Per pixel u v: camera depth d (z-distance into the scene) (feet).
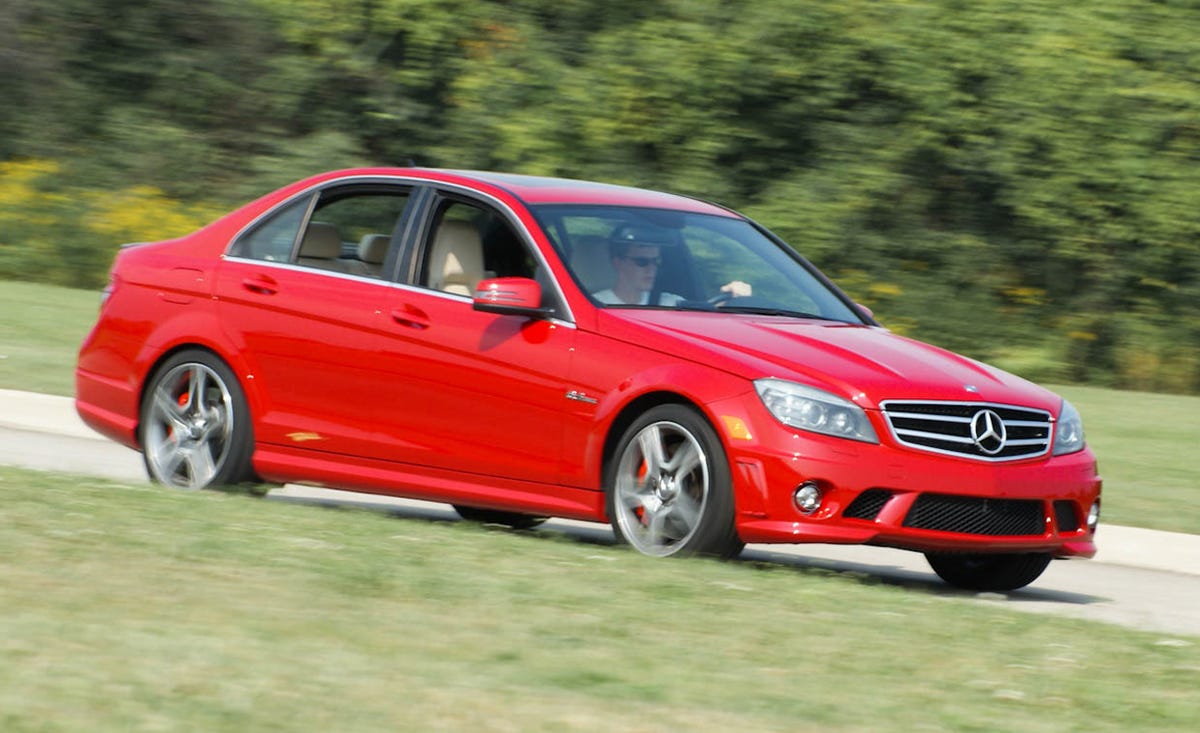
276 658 39.93
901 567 78.84
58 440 101.96
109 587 46.88
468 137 217.77
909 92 196.75
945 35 196.44
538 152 209.67
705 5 209.26
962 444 65.36
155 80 247.91
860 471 62.80
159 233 217.36
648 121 206.49
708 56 203.82
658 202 78.13
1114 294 193.67
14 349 140.26
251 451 76.13
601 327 67.56
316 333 74.28
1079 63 191.62
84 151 245.04
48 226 219.20
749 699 39.60
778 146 205.98
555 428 67.67
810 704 39.50
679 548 64.44
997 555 71.36
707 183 202.80
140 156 237.66
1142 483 104.47
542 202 73.36
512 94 215.92
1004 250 199.11
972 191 201.46
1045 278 197.77
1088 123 191.21
